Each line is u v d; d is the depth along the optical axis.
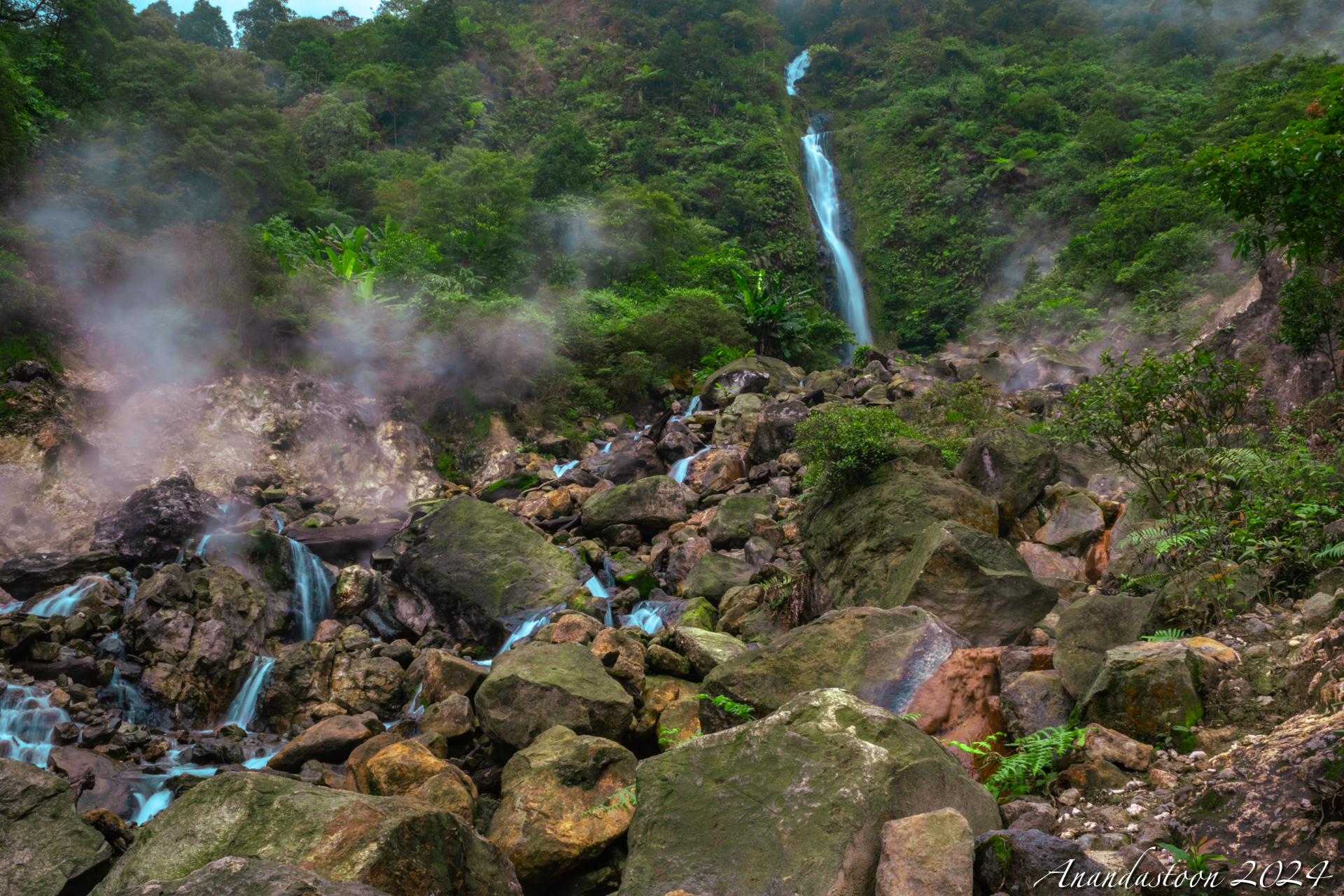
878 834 2.92
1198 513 5.53
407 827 3.01
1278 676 3.70
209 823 3.10
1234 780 2.77
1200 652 3.95
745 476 13.09
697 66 56.25
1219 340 11.83
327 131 39.16
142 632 7.56
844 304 43.53
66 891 3.55
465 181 27.73
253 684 7.62
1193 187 27.67
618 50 59.75
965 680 4.52
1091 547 7.54
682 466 13.78
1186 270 23.06
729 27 63.38
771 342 24.03
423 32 54.59
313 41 53.81
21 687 6.46
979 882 2.74
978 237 42.72
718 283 27.41
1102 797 3.34
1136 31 57.34
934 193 47.09
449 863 3.14
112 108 26.84
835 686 4.64
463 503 9.38
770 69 62.94
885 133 53.25
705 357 20.48
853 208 50.72
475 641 8.66
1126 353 6.41
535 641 6.52
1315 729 2.73
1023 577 5.59
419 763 4.95
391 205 29.00
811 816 3.01
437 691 6.71
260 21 58.44
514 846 4.14
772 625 7.68
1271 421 8.09
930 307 41.19
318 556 10.37
